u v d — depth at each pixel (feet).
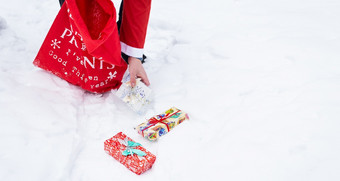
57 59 5.36
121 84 5.44
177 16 7.70
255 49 6.31
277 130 4.41
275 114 4.69
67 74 5.41
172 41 7.02
